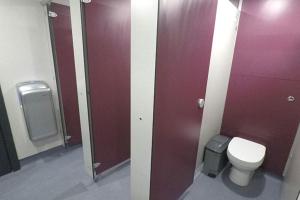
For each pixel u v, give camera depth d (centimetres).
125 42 181
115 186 188
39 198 170
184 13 107
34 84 204
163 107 111
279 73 191
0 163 192
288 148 200
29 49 198
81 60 155
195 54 131
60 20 206
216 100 206
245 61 209
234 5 188
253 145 198
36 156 230
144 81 101
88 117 170
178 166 152
